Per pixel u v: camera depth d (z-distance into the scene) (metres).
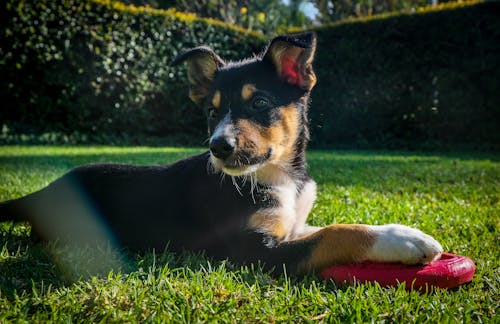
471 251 0.87
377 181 1.75
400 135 3.42
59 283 0.68
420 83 3.29
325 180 1.75
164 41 3.36
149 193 0.92
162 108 3.44
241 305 0.61
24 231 0.99
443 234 0.99
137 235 0.90
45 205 0.95
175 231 0.88
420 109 3.31
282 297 0.63
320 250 0.74
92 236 0.92
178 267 0.77
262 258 0.78
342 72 3.40
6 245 0.85
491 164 2.30
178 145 3.35
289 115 0.91
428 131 3.35
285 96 0.91
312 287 0.69
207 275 0.69
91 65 3.12
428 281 0.68
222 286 0.65
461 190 1.56
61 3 3.01
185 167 0.92
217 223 0.84
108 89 3.20
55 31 3.00
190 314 0.57
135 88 3.28
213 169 0.87
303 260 0.75
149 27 3.31
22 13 2.90
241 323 0.55
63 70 3.05
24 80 3.00
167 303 0.59
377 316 0.57
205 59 1.01
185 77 3.41
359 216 1.12
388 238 0.72
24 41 2.95
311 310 0.60
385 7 5.59
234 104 0.88
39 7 2.95
